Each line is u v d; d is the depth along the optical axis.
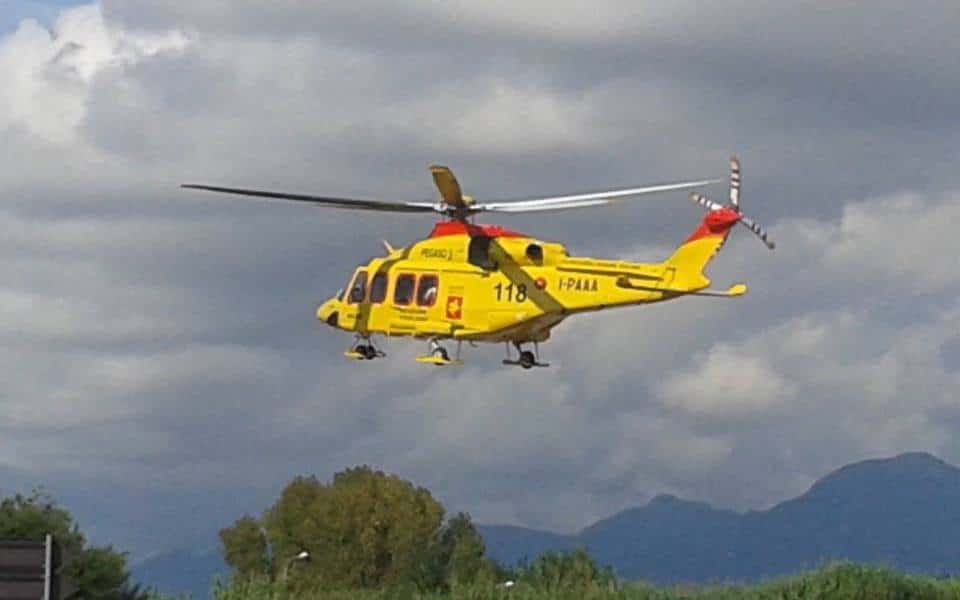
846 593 76.19
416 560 110.88
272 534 124.31
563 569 83.56
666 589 79.12
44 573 41.06
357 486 126.50
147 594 70.62
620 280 70.56
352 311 74.12
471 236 72.75
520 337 72.62
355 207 70.94
